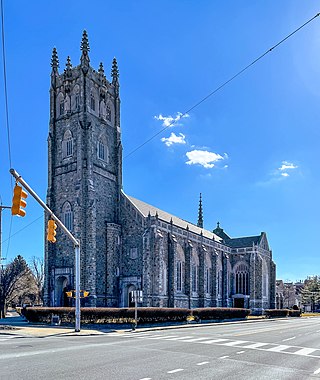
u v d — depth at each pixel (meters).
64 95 68.00
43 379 13.40
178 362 17.62
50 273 62.94
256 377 14.55
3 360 17.41
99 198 65.12
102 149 68.44
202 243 82.19
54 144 67.56
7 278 79.50
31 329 37.00
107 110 71.12
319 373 15.59
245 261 97.06
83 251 60.47
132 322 44.12
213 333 35.84
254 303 93.62
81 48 67.50
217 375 14.78
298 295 180.50
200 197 122.62
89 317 41.66
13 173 22.45
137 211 66.75
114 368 15.73
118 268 65.69
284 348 24.08
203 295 79.19
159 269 63.41
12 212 20.66
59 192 65.25
